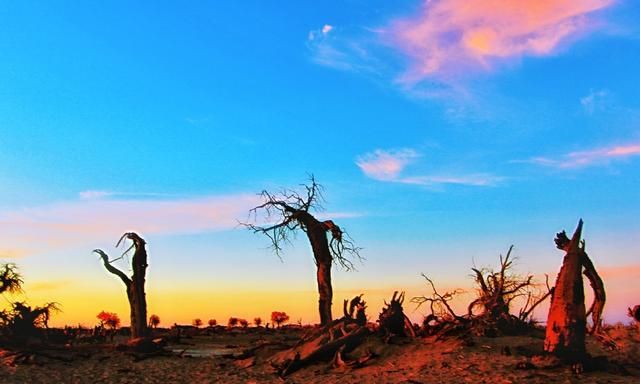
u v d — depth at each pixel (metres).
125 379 29.70
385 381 22.97
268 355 32.88
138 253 41.00
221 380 28.05
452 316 32.19
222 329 70.69
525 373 21.11
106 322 56.56
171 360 35.16
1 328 39.00
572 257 22.16
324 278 39.62
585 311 21.97
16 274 39.38
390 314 30.56
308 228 39.81
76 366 33.38
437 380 21.83
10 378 29.95
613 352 24.50
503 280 32.16
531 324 33.06
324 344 28.67
